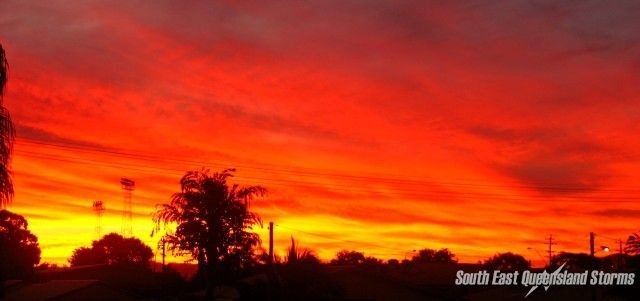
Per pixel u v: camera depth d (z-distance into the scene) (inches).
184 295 2169.0
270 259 1608.0
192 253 1982.0
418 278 2657.5
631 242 2135.8
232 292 1978.3
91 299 2274.9
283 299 1556.3
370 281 2047.2
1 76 866.8
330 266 2117.4
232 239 1990.7
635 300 2091.5
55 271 2856.8
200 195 1995.6
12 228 1660.9
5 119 876.0
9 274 2078.0
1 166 870.4
